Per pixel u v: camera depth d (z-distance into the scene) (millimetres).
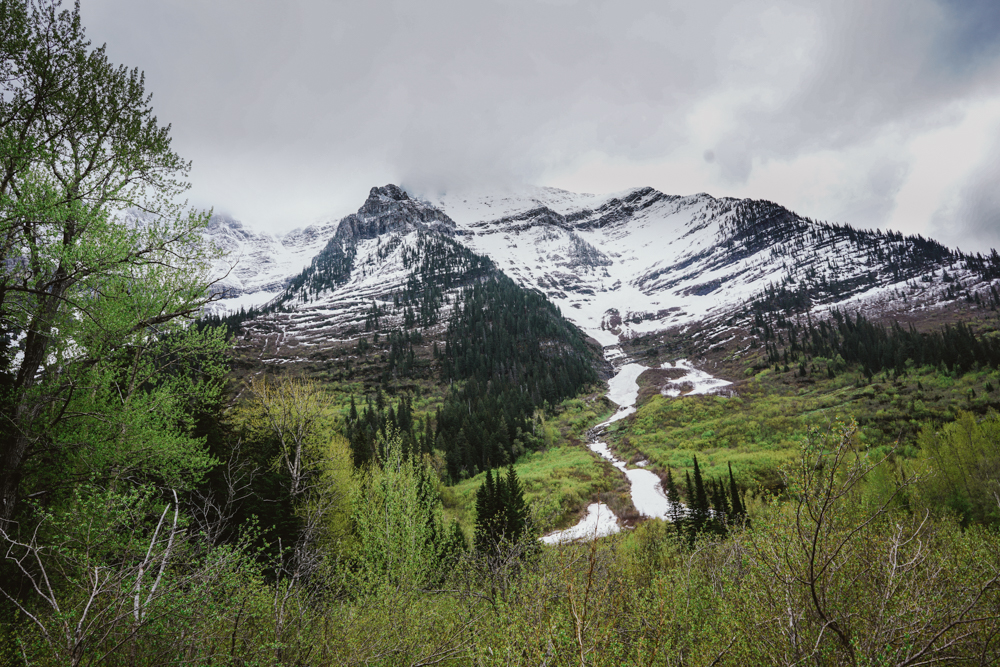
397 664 6523
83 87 10281
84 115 10484
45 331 9781
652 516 35844
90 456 9906
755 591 4266
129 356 11633
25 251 9133
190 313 11312
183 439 11273
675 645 4562
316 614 6383
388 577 11078
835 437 3660
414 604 7660
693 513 26719
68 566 5238
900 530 3672
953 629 3631
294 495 14148
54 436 9984
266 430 17203
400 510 13453
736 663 4168
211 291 11680
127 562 4273
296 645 5934
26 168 9250
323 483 14062
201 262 11711
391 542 12438
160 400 11547
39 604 5902
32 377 9852
